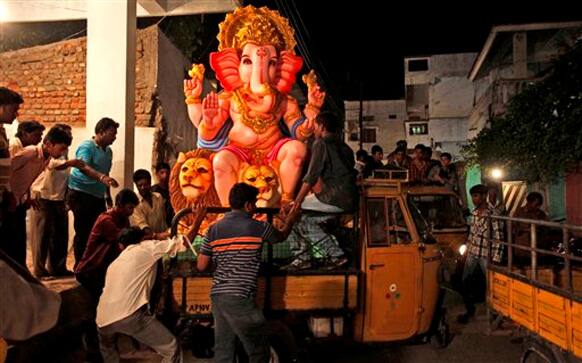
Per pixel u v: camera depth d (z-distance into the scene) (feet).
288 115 27.48
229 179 26.03
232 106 26.81
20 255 19.11
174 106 37.55
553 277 19.38
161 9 35.99
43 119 34.58
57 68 34.60
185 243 16.97
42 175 22.52
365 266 19.30
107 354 16.46
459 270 28.76
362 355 21.02
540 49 61.93
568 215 36.22
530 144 36.27
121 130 28.81
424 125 106.73
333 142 19.77
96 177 19.85
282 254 19.90
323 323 18.93
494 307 18.45
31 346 17.69
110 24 29.07
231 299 14.98
